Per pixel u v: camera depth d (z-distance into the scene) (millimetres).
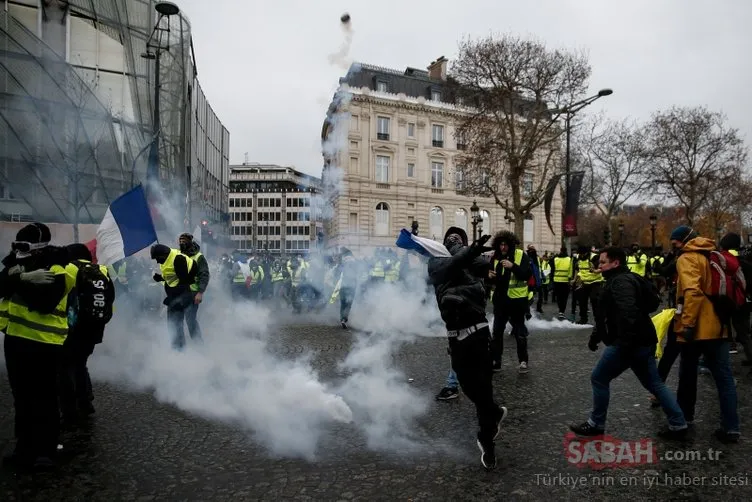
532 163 34125
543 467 4266
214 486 3953
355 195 46594
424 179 49031
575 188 25375
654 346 4824
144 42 25297
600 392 4922
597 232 75062
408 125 48719
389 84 49000
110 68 23484
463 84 29312
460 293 4383
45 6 21188
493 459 4215
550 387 6852
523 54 28062
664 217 69812
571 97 28328
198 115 38750
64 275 4453
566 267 14305
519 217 29562
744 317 8008
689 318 4809
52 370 4383
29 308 4320
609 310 4820
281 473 4188
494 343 7770
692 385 5227
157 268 16000
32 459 4277
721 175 43125
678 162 42094
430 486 3936
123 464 4371
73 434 5105
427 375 7621
